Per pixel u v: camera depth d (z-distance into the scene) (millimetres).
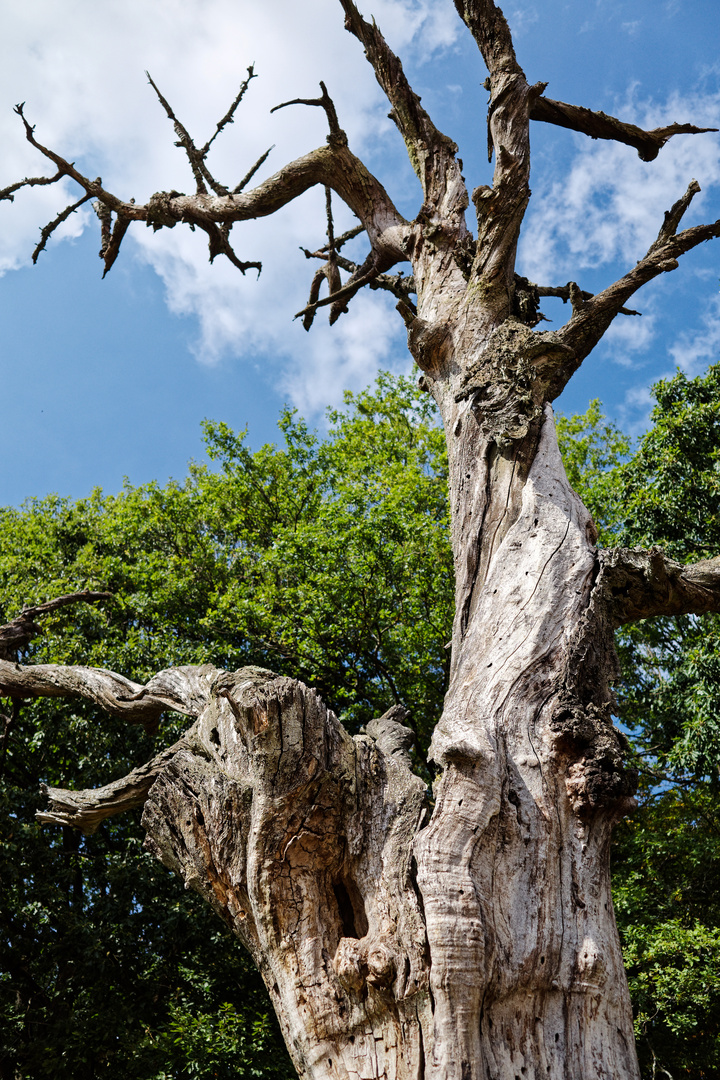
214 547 14820
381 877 2250
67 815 3352
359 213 5566
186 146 5723
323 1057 2035
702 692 9867
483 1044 1868
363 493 13180
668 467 11484
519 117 4145
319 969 2162
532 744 2420
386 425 16172
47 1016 9922
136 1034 9430
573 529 3014
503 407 3363
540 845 2217
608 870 2305
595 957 2057
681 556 11047
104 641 11766
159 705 3717
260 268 6051
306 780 2373
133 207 6047
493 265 3898
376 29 5090
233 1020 9094
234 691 2471
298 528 13211
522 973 1990
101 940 9695
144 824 2777
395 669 12742
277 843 2330
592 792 2328
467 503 3285
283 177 5512
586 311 3801
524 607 2770
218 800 2500
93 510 16656
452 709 2551
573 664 2592
